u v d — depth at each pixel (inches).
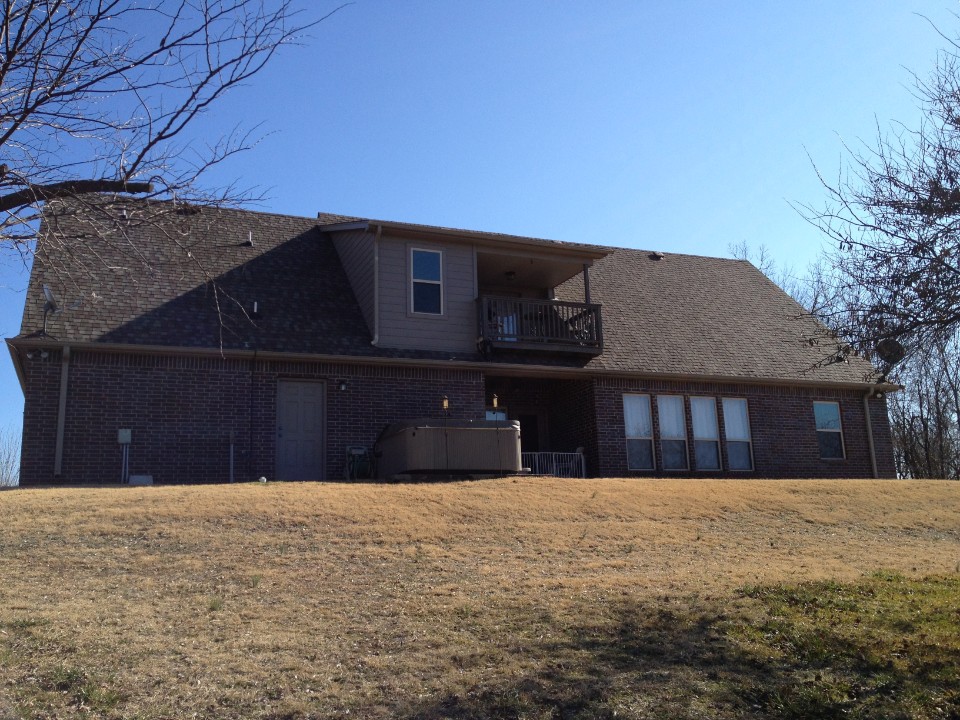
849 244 385.7
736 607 369.1
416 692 282.5
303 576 417.7
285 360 751.7
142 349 695.1
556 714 268.1
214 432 714.8
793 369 957.8
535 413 936.3
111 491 575.5
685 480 762.2
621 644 326.3
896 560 506.0
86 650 303.4
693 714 267.7
